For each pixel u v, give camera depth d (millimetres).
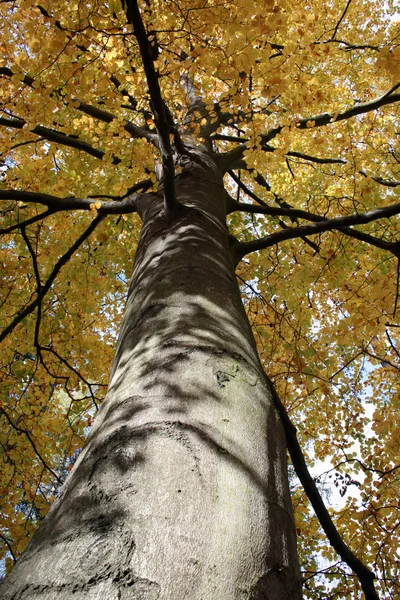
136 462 953
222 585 720
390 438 4613
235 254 3047
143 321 1645
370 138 5266
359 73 5863
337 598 4605
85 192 4480
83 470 1017
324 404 5648
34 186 3875
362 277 4297
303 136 5418
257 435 1141
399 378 5875
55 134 3955
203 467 945
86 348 5016
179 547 753
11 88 2861
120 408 1182
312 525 5043
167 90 3363
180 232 2322
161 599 669
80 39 2396
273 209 3713
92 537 778
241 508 886
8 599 706
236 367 1350
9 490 4848
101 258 4906
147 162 3619
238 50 2543
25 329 4867
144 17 2781
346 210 4695
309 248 5195
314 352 4777
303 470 2447
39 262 4641
